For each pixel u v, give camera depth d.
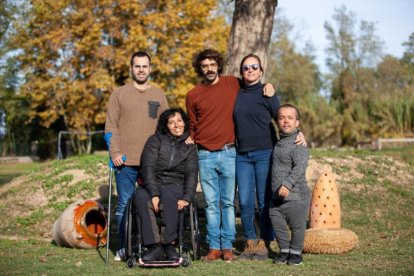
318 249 6.55
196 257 6.14
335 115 36.19
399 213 9.07
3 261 6.30
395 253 6.58
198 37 29.06
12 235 8.37
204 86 6.24
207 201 6.28
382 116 32.03
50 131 38.84
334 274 5.43
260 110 6.11
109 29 29.08
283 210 5.96
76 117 30.52
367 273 5.46
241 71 6.20
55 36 29.00
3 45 23.94
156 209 5.83
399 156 11.61
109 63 30.19
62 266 5.98
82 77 30.53
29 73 31.08
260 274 5.46
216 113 6.15
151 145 6.11
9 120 38.38
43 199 9.70
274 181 5.99
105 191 9.70
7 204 9.73
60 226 7.24
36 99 31.00
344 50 50.06
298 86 41.66
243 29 9.55
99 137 36.09
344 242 6.54
